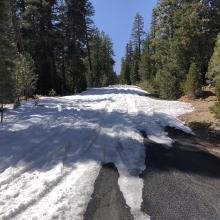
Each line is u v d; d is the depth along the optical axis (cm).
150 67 7894
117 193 874
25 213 733
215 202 848
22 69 2614
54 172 975
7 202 774
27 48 4019
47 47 4128
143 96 3547
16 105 2305
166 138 1466
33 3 4012
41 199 805
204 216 774
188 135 1551
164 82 3406
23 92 2836
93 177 967
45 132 1469
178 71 3512
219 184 968
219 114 1797
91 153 1184
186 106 2503
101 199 834
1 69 2033
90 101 2781
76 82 4841
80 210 770
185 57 3572
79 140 1342
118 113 2033
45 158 1101
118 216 756
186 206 822
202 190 920
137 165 1095
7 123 1709
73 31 4950
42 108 2259
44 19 4059
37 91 4031
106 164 1086
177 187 934
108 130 1541
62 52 4734
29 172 970
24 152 1145
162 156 1207
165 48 4088
